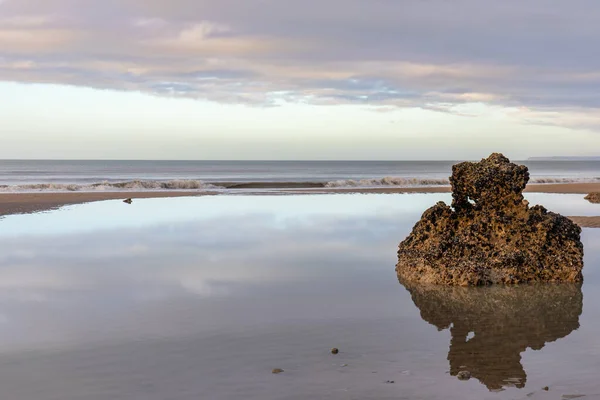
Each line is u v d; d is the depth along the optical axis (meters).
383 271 12.62
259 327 8.44
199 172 107.69
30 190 41.34
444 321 8.86
